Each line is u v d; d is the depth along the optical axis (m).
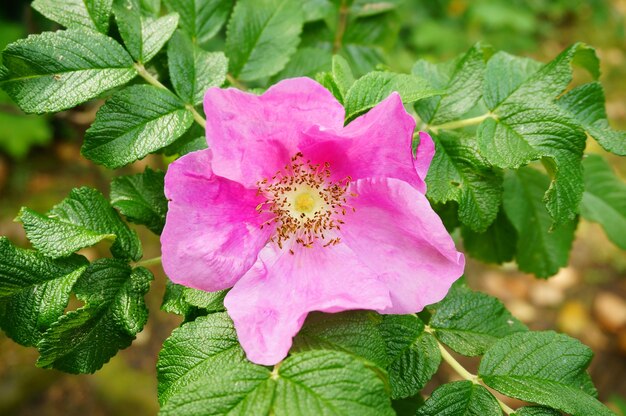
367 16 0.32
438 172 0.25
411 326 0.24
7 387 0.57
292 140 0.23
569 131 0.24
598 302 0.73
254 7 0.28
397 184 0.22
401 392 0.23
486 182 0.25
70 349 0.23
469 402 0.23
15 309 0.23
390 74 0.24
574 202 0.24
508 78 0.25
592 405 0.22
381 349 0.22
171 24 0.25
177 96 0.25
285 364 0.21
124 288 0.24
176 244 0.21
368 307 0.21
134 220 0.24
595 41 1.05
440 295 0.22
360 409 0.20
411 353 0.23
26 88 0.23
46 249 0.23
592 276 0.75
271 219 0.23
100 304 0.23
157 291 0.64
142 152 0.24
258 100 0.21
